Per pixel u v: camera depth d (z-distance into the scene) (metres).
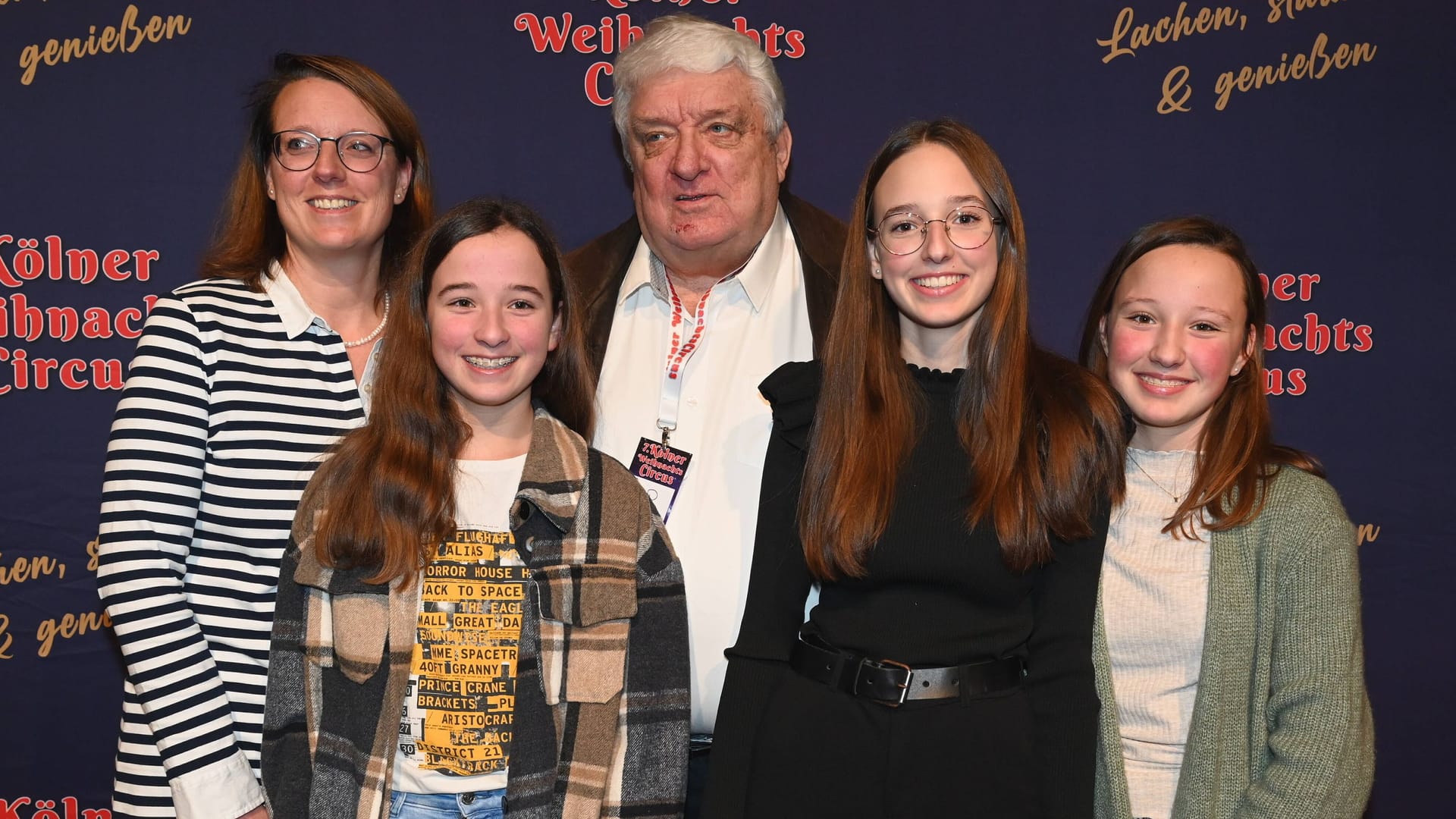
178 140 2.33
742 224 1.85
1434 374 2.47
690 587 1.85
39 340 2.35
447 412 1.64
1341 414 2.47
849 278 1.66
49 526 2.38
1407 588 2.49
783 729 1.54
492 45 2.36
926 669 1.49
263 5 2.32
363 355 1.81
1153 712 1.56
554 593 1.56
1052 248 2.44
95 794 2.44
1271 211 2.44
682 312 1.99
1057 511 1.53
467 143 2.38
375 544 1.53
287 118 1.73
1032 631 1.56
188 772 1.49
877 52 2.39
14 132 2.31
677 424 1.91
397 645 1.52
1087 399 1.58
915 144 1.62
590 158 2.40
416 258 1.65
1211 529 1.55
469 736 1.52
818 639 1.60
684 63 1.80
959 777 1.45
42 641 2.40
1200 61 2.41
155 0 2.30
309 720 1.55
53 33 2.29
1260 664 1.53
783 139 1.97
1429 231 2.45
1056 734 1.48
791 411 1.69
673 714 1.60
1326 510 1.52
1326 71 2.42
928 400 1.63
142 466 1.54
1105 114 2.42
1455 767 2.51
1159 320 1.61
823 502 1.60
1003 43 2.40
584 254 2.06
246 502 1.60
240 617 1.61
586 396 1.78
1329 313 2.45
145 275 2.35
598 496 1.63
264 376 1.64
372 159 1.75
